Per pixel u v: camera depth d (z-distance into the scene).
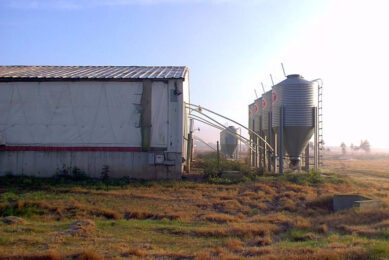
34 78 22.95
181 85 22.91
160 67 28.48
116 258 9.03
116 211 15.19
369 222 12.56
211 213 14.84
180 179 22.55
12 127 22.98
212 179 21.83
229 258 8.95
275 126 24.78
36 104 23.06
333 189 20.02
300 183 21.34
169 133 22.78
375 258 8.55
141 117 22.77
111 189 19.70
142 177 22.69
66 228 12.47
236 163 26.25
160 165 22.67
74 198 17.38
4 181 21.16
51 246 10.14
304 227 12.30
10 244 10.30
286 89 24.05
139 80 22.92
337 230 12.03
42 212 15.19
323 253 8.91
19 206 15.48
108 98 23.02
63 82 23.09
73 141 22.91
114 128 22.89
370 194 18.17
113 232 11.99
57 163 22.81
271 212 15.63
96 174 22.75
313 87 24.28
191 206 16.16
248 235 11.61
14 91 23.11
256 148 30.91
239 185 20.91
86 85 23.11
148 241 11.04
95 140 22.91
